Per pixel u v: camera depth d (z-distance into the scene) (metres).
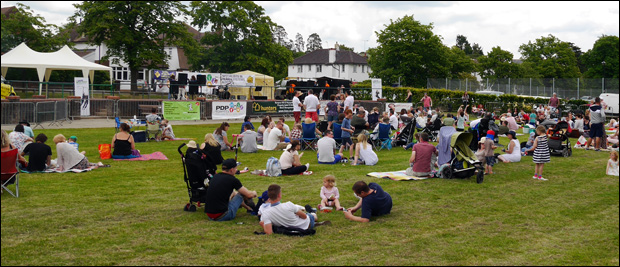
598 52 57.22
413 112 25.69
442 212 9.24
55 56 34.22
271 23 64.25
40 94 31.81
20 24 49.81
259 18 63.62
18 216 8.45
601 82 46.78
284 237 7.66
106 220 8.35
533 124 28.58
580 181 12.37
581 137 19.81
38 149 12.41
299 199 9.98
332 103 22.09
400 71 62.09
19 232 7.62
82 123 26.83
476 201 10.12
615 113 41.56
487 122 16.30
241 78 40.31
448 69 64.69
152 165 13.92
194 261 6.58
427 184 11.67
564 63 68.81
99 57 64.62
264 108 32.41
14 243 7.14
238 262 6.58
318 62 92.19
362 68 91.50
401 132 18.97
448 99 44.56
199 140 20.30
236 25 60.50
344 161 14.82
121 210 8.98
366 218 8.57
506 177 12.79
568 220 8.80
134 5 46.47
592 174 13.36
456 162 12.38
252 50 61.94
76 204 9.31
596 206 9.81
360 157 14.59
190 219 8.52
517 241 7.65
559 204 9.96
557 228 8.34
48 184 11.00
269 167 12.48
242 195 8.78
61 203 9.35
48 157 12.57
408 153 17.20
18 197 9.72
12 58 32.03
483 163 12.94
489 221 8.70
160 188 10.89
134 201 9.66
